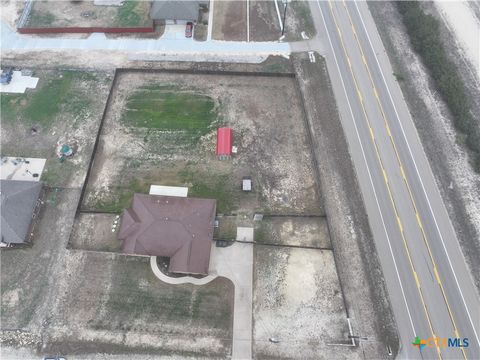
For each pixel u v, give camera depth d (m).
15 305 33.78
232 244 36.09
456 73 46.00
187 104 44.84
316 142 41.69
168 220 34.66
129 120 43.72
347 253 35.66
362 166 40.19
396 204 38.03
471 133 41.53
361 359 31.47
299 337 32.34
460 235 36.47
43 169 40.56
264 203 38.31
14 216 35.50
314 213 37.78
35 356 31.70
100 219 37.53
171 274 34.88
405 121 43.12
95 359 31.53
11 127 43.47
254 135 42.50
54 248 36.25
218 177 39.88
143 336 32.44
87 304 33.72
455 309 33.22
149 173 40.19
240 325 32.81
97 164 40.81
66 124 43.53
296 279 34.66
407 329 32.50
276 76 46.72
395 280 34.44
